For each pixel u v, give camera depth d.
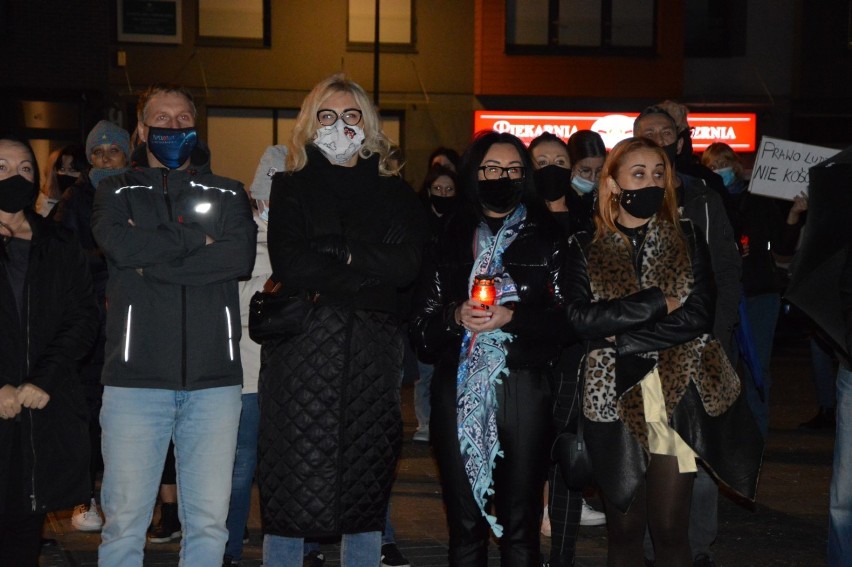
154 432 4.20
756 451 4.23
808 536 6.12
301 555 4.48
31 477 4.18
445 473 4.33
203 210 4.32
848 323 4.07
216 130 20.69
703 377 4.16
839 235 4.15
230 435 4.32
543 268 4.34
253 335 4.34
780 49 22.39
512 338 4.27
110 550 4.17
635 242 4.30
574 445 4.26
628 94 21.66
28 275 4.24
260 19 20.70
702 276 4.23
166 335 4.18
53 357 4.20
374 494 4.38
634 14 21.67
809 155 7.64
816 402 10.95
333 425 4.29
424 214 4.60
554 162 5.39
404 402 10.95
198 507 4.27
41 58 19.05
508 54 21.27
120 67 20.16
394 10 21.00
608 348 4.24
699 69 22.47
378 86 20.22
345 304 4.32
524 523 4.30
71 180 7.11
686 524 4.20
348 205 4.43
